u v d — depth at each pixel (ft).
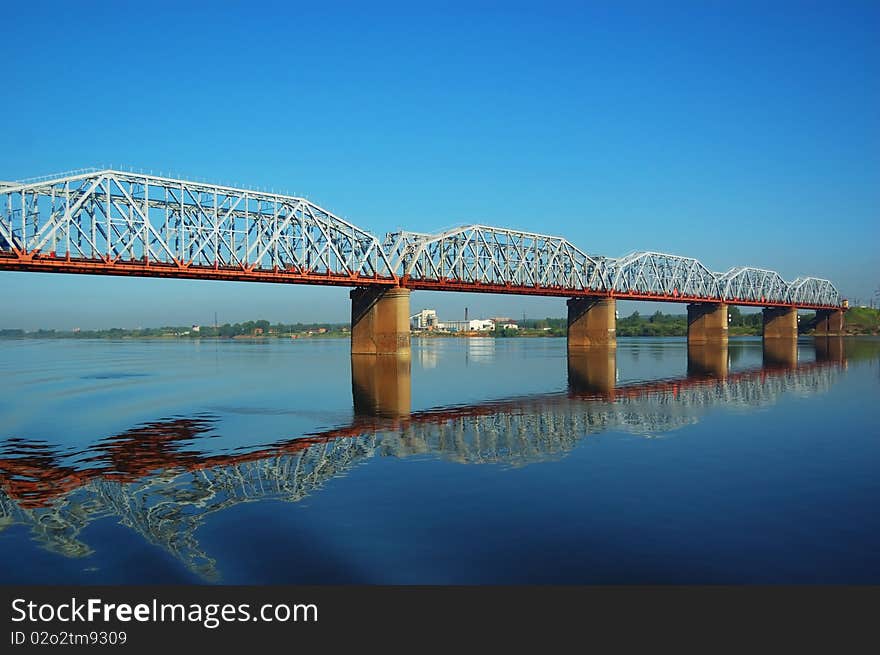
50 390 204.95
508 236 458.09
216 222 297.33
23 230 240.12
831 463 89.51
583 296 491.72
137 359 406.82
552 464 90.74
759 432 115.85
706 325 602.44
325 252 337.72
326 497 74.59
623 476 82.79
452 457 97.04
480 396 182.80
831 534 59.72
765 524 62.64
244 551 57.62
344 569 53.36
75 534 63.31
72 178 250.98
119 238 267.18
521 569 52.70
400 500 72.74
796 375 243.60
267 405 164.55
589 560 54.29
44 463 97.40
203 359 402.52
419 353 477.36
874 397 168.66
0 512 71.56
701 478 81.30
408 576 51.98
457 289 400.06
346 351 540.11
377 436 117.50
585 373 266.98
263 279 308.40
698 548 56.49
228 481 83.92
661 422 129.90
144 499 75.87
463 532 61.31
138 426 131.23
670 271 585.63
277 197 320.70
